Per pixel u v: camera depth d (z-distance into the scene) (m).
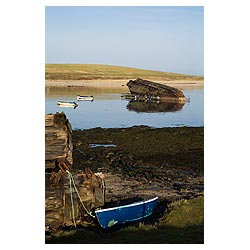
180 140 22.89
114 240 13.16
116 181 18.52
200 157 21.23
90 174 14.79
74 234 13.38
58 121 14.45
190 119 25.16
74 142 23.09
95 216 13.94
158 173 19.56
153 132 24.08
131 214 14.32
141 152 22.02
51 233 13.41
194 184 18.27
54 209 13.67
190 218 14.39
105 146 22.66
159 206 15.73
